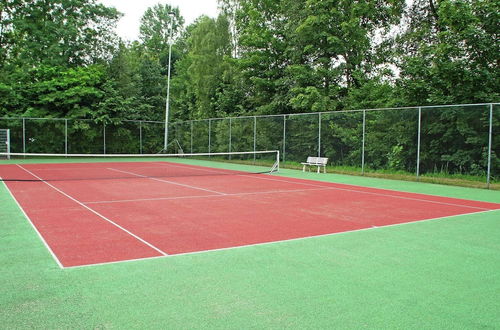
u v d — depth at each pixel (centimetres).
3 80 3294
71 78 3234
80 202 1048
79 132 3100
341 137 1994
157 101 4131
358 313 394
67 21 3541
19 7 3628
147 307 403
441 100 1831
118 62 3797
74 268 521
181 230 740
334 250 618
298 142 2220
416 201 1121
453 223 829
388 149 1791
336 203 1073
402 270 527
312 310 400
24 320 372
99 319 375
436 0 2425
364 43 2622
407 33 2673
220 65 3559
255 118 2480
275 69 3094
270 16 3328
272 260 563
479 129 1492
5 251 597
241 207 994
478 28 1839
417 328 364
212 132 2900
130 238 678
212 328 361
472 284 479
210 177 1755
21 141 2908
